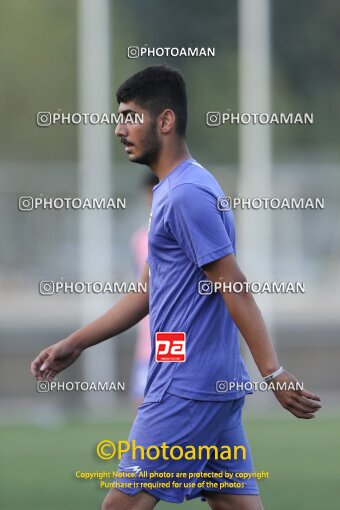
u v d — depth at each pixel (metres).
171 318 15.88
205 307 15.78
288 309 58.06
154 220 15.93
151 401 15.90
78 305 57.28
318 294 57.97
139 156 16.36
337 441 34.47
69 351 17.22
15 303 56.53
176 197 15.51
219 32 55.62
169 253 15.86
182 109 16.34
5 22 60.56
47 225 54.00
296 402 15.39
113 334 17.34
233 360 16.03
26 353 51.88
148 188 29.47
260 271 50.75
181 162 16.19
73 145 59.12
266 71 50.06
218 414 15.90
